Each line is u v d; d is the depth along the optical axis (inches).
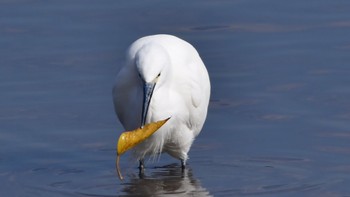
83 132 537.6
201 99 500.1
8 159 505.4
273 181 466.3
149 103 432.5
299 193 447.5
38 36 659.4
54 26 674.2
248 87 585.0
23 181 474.0
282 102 561.0
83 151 516.7
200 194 455.2
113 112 561.3
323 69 598.5
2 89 588.4
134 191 462.9
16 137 530.0
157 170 497.4
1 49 641.6
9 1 717.9
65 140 528.7
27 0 718.5
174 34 660.7
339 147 501.7
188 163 502.6
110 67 616.4
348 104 551.2
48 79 601.6
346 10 685.9
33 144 523.5
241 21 676.7
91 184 471.8
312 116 540.1
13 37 658.2
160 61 434.3
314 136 516.7
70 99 576.1
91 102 572.4
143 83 431.2
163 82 450.0
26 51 639.1
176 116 481.1
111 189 465.7
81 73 610.2
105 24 674.8
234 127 538.6
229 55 626.5
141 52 437.7
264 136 522.9
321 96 564.1
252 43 641.6
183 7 702.5
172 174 489.4
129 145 437.4
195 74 496.1
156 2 713.0
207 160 503.5
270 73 599.2
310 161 489.1
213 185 466.3
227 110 558.9
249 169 485.4
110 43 649.6
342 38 639.8
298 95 568.1
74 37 658.2
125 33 662.5
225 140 524.7
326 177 466.9
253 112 553.0
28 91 586.2
